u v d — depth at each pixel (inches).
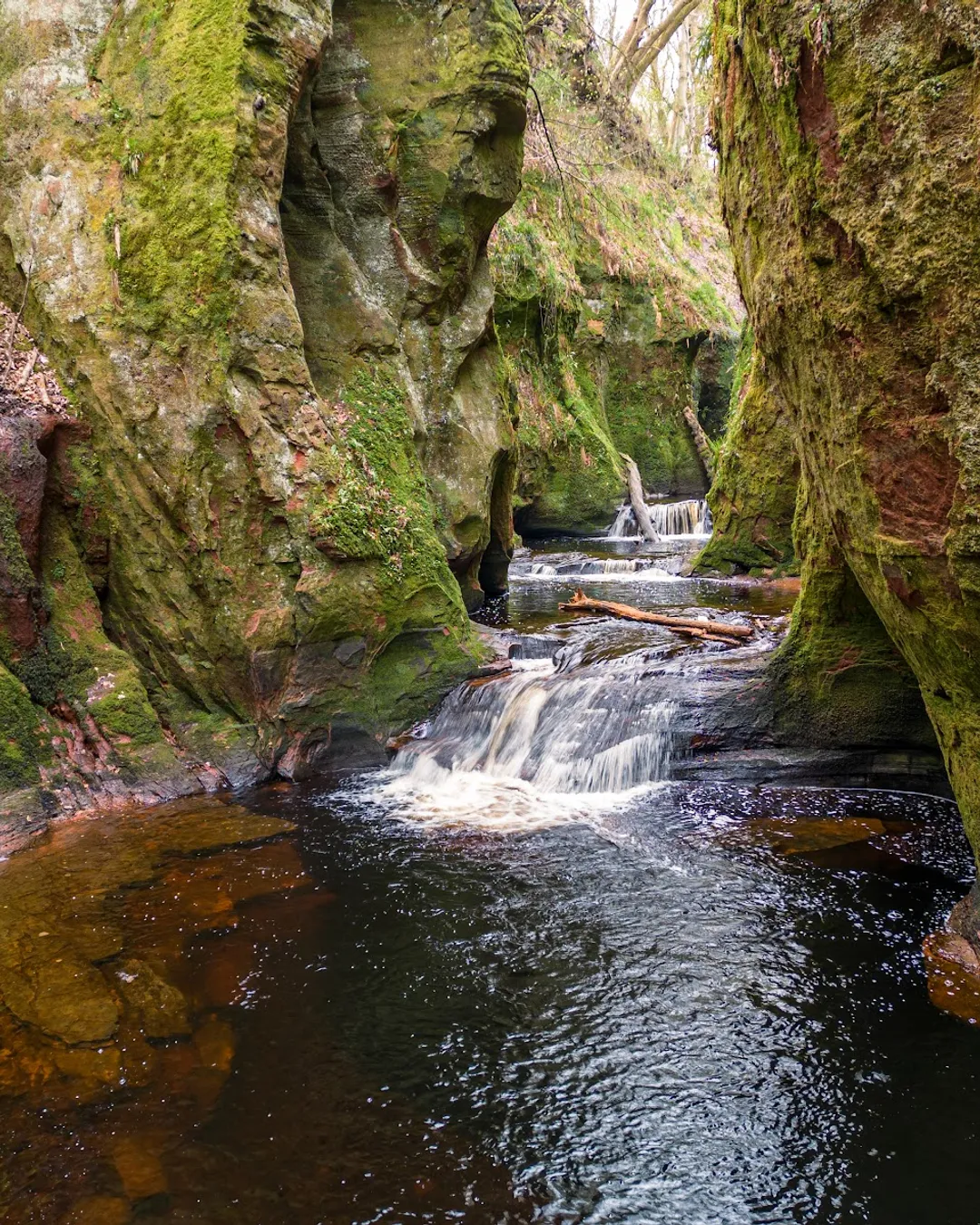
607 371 913.5
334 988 156.6
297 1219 109.0
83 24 275.4
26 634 242.7
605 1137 123.7
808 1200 113.7
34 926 174.6
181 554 267.7
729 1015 150.2
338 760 275.6
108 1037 141.6
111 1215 108.7
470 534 382.6
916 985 157.6
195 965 162.6
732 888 193.5
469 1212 111.0
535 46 748.0
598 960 166.2
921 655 163.0
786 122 163.0
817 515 241.6
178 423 261.9
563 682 285.6
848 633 252.2
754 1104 130.1
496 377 419.2
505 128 366.6
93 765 244.4
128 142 267.0
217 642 269.7
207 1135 122.1
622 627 364.2
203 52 261.7
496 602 454.9
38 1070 133.6
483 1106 129.3
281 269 273.1
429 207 346.9
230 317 259.8
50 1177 114.0
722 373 972.6
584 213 874.1
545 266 764.0
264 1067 136.1
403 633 293.1
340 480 277.9
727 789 256.1
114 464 264.4
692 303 939.3
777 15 160.7
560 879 198.2
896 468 149.9
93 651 258.5
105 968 160.6
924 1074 135.4
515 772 267.1
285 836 222.1
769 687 265.9
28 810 224.2
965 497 132.3
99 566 269.3
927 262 132.8
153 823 229.3
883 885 194.4
